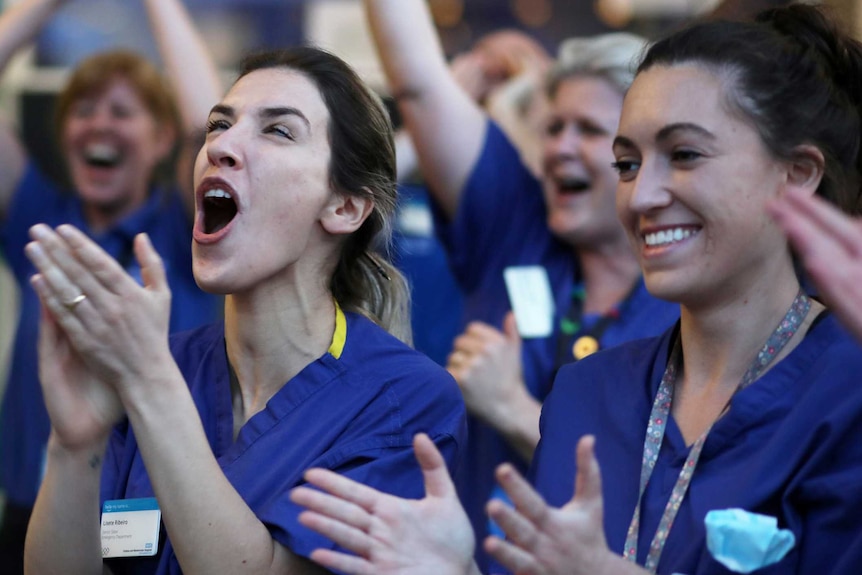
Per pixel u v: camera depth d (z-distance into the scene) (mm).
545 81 4457
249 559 2490
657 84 2477
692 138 2412
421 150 4355
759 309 2471
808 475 2312
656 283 2443
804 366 2418
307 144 2812
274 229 2756
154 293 2453
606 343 3947
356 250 3010
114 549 2697
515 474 2094
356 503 2203
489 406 3781
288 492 2594
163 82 5227
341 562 2174
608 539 2451
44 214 5219
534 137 5059
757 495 2307
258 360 2852
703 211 2402
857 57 2551
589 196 4117
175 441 2465
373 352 2852
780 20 2584
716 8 3715
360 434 2721
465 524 2225
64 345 2551
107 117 5098
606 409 2623
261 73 2898
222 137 2779
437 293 5082
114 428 2891
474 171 4320
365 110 2938
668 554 2355
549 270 4223
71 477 2605
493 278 4297
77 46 5910
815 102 2457
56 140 5301
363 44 5734
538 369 4020
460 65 5332
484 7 5754
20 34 5184
